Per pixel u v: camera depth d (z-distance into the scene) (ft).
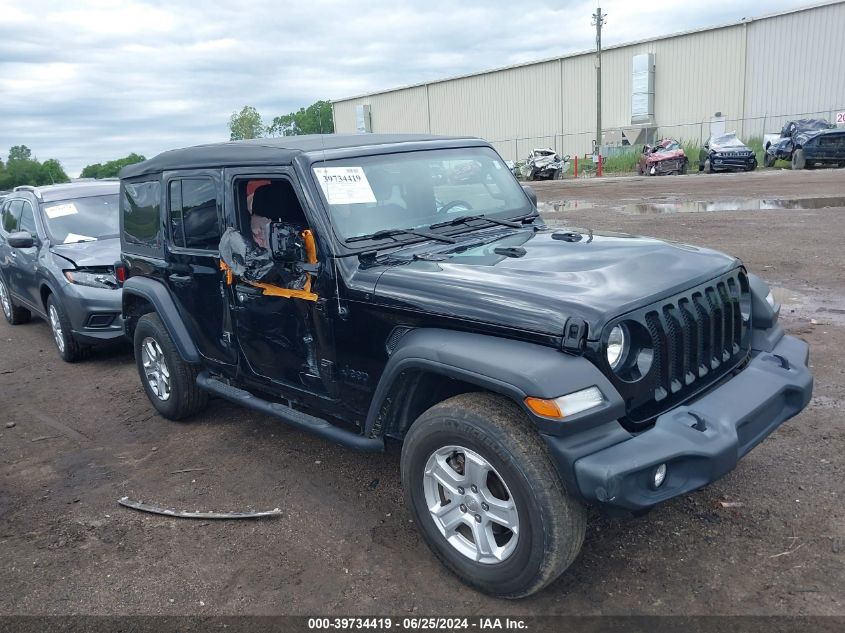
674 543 11.23
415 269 11.33
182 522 13.15
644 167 110.32
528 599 10.22
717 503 12.21
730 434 9.62
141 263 17.57
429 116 179.83
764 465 13.39
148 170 16.83
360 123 197.77
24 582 11.55
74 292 22.88
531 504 9.24
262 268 12.47
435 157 14.16
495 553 10.11
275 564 11.57
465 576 10.48
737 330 11.66
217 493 14.14
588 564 10.87
